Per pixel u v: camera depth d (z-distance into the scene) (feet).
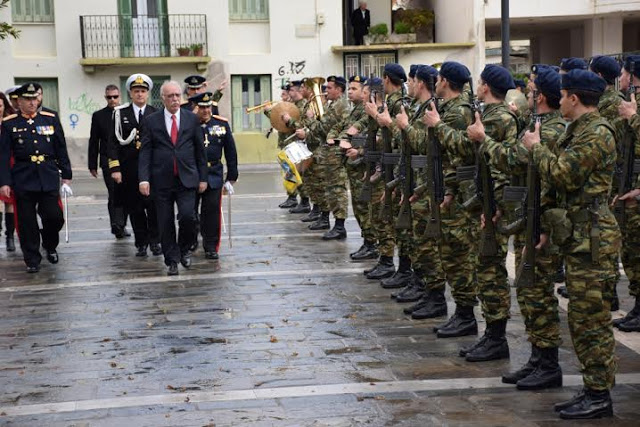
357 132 53.11
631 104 35.09
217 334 38.63
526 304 30.42
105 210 84.58
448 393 30.35
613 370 27.50
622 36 149.59
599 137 26.68
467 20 146.51
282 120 69.00
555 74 30.40
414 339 37.35
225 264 54.80
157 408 29.45
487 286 33.91
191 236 52.80
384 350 35.81
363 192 48.39
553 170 27.04
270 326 39.78
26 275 53.16
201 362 34.60
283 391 30.89
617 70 39.29
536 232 28.91
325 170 63.77
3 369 34.32
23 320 41.96
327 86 62.69
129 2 141.28
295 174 67.87
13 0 138.82
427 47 146.41
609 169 26.94
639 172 36.81
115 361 35.01
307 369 33.40
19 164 53.62
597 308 27.09
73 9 140.26
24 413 29.30
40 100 56.29
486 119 33.14
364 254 55.31
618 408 28.40
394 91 45.78
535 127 28.43
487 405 29.07
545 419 27.61
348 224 71.26
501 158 30.09
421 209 39.40
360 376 32.45
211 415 28.66
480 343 34.45
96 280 50.96
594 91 27.04
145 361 34.91
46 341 38.19
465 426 27.22
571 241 27.22
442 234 36.96
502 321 34.12
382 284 47.19
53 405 30.01
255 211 80.53
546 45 170.09
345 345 36.60
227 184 59.47
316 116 66.64
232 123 145.89
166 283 49.55
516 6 140.67
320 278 49.98
